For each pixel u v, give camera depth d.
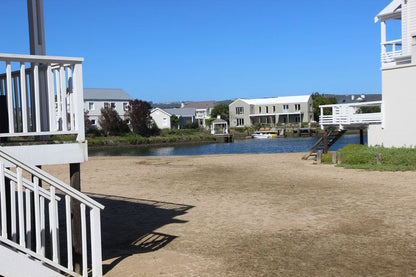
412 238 7.27
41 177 5.05
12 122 5.46
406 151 18.25
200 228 8.53
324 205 10.45
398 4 28.61
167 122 80.88
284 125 86.62
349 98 121.06
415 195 11.29
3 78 6.86
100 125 64.31
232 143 62.31
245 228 8.39
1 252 4.67
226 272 5.82
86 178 17.70
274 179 15.75
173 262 6.30
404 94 19.88
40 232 5.15
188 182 15.75
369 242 7.12
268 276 5.63
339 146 44.22
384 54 28.25
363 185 13.39
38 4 6.69
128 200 12.16
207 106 123.81
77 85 5.91
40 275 4.96
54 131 5.72
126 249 7.15
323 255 6.48
